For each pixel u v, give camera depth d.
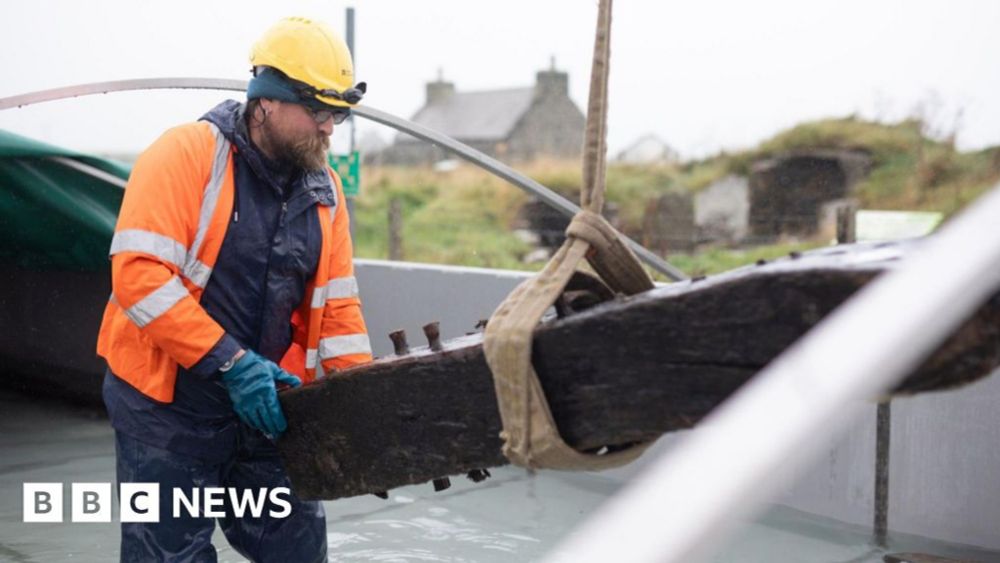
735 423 0.48
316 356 2.85
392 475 2.03
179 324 2.38
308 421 2.24
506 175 4.90
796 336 1.21
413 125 4.64
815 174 25.62
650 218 21.81
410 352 1.95
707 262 21.06
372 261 6.22
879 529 4.05
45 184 6.42
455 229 28.53
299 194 2.68
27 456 5.61
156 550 2.66
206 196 2.53
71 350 7.46
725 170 27.97
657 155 29.95
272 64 2.49
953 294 0.51
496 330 1.54
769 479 0.45
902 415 4.01
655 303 1.37
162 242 2.42
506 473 5.14
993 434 3.77
